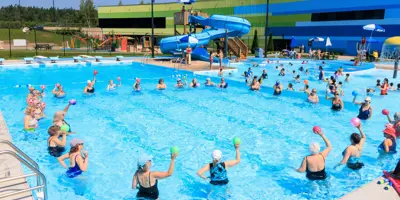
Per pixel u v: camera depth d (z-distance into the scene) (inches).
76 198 205.9
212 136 330.6
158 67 808.3
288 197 210.1
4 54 1079.6
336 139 324.5
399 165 203.9
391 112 426.3
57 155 264.1
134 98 496.7
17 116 380.8
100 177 235.3
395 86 613.0
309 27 1450.5
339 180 229.9
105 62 892.6
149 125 362.0
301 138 327.9
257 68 872.3
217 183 223.5
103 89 561.3
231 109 439.8
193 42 840.3
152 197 198.7
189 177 238.4
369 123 376.8
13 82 602.5
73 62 856.9
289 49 1536.7
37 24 2500.0
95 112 411.2
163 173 194.4
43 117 376.5
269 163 265.7
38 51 1283.2
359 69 837.8
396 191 187.5
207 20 979.9
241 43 1175.0
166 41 910.4
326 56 1168.2
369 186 192.9
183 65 835.4
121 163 261.0
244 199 208.7
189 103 470.6
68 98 485.7
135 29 2001.7
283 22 1539.1
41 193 185.3
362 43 1080.2
